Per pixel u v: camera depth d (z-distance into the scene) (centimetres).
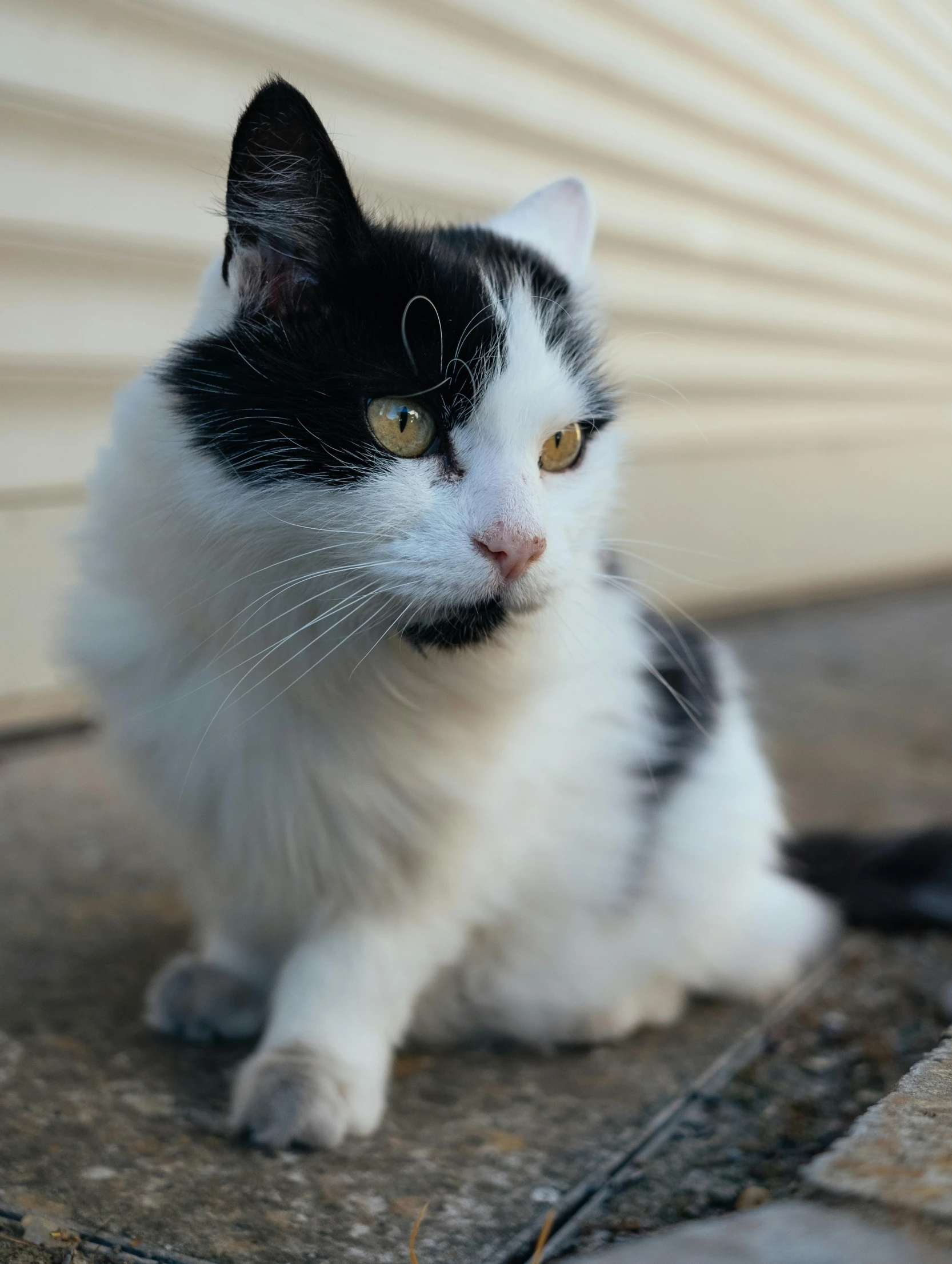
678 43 129
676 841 69
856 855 79
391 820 60
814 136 156
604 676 66
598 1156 58
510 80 111
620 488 66
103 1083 60
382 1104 60
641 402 137
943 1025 68
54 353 87
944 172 192
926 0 173
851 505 190
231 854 61
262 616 59
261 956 65
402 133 102
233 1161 56
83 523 63
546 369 60
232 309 59
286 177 59
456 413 59
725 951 71
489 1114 60
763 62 143
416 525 58
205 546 58
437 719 61
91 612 61
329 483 58
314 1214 54
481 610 59
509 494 58
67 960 68
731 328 151
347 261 59
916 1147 49
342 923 61
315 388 58
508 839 63
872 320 183
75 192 85
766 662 143
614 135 124
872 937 76
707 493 153
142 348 90
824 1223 48
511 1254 53
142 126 86
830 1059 65
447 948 63
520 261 64
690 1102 62
